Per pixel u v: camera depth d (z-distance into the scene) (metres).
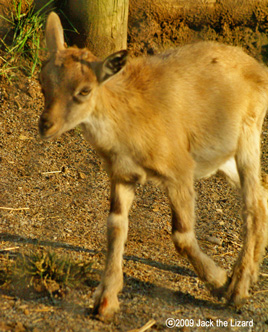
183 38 20.03
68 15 17.92
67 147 16.19
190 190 10.20
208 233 13.20
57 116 9.03
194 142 10.77
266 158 16.50
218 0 19.92
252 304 10.58
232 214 14.20
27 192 13.89
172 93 10.30
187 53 11.16
